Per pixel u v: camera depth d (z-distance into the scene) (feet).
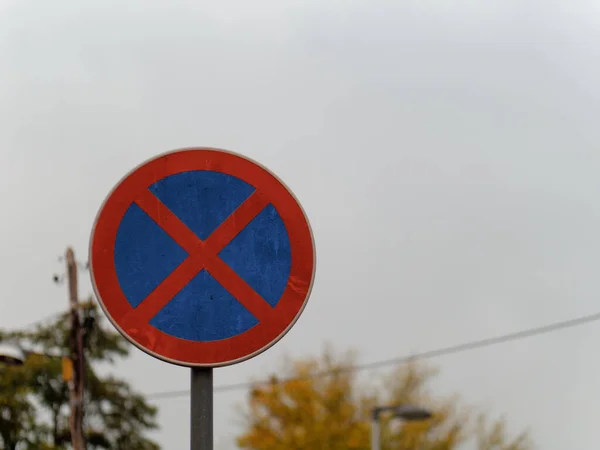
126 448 93.56
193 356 13.44
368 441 77.05
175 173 13.94
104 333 88.84
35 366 86.48
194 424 13.35
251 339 13.65
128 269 13.53
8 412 87.15
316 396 78.54
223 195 14.01
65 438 90.22
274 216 14.11
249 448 77.30
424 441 79.15
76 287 76.38
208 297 13.67
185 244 13.76
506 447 79.51
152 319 13.46
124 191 13.74
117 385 93.76
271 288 13.89
